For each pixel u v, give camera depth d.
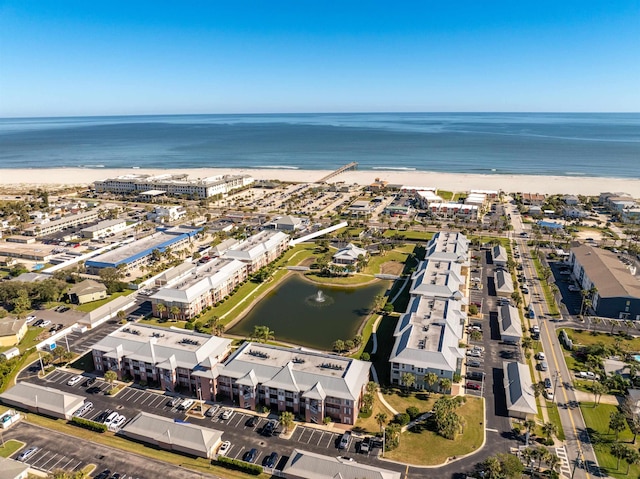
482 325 174.12
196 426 114.12
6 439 116.44
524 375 133.62
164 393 136.25
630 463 101.44
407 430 118.06
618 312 177.62
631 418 118.44
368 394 126.62
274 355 136.38
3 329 163.50
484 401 129.12
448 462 106.38
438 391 134.50
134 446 113.56
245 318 184.38
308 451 110.88
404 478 101.44
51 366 150.25
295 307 193.88
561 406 126.38
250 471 104.31
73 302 199.50
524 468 103.44
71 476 97.44
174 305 180.88
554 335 166.00
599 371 140.38
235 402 131.50
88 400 132.62
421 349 137.75
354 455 109.19
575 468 103.75
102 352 144.25
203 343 143.88
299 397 123.62
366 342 162.75
